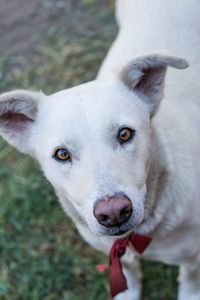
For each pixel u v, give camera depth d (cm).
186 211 79
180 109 86
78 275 102
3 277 103
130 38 97
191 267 89
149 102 76
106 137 70
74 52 135
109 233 69
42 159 76
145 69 75
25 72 134
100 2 143
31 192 112
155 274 100
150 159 74
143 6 101
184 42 93
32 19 145
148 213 77
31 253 106
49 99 76
